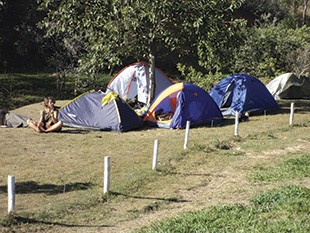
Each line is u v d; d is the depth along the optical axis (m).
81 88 28.50
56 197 10.48
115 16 19.86
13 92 27.66
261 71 32.00
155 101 19.22
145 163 13.24
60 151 14.77
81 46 28.95
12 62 32.78
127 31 20.09
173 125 18.25
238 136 16.41
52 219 9.17
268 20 44.12
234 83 21.09
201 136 16.69
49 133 17.48
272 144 15.49
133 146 15.34
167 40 20.27
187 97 18.62
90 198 10.28
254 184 11.41
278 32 34.56
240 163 13.25
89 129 18.28
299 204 9.23
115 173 12.31
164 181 11.69
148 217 9.41
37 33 32.28
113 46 20.08
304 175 11.89
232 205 9.59
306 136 16.70
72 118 18.56
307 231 7.90
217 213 9.12
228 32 20.48
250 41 32.16
